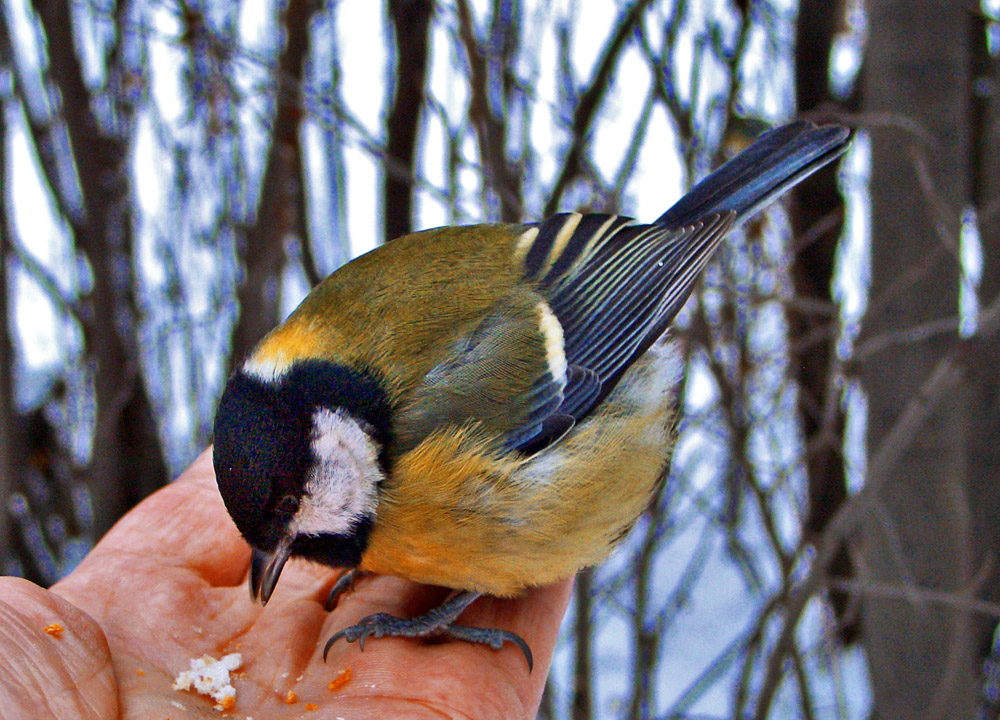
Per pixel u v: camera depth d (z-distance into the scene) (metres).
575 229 0.34
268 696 0.31
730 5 0.49
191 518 0.35
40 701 0.29
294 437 0.30
